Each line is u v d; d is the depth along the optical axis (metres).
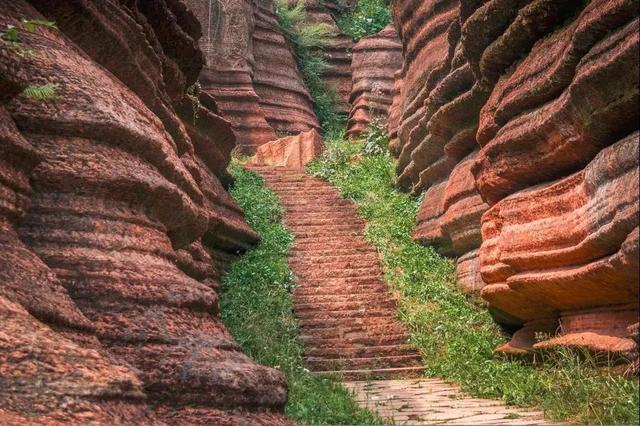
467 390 9.66
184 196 6.80
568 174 8.85
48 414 4.07
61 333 4.84
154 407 5.21
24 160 5.27
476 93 12.30
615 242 7.16
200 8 25.12
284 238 16.28
